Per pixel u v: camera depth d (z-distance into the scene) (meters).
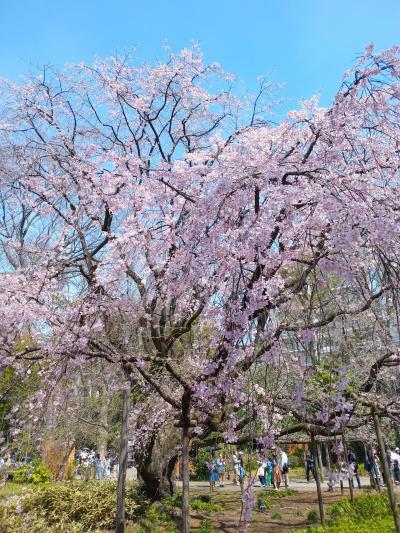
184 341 7.16
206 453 15.69
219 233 4.19
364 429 7.80
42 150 6.82
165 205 5.14
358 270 3.98
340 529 5.95
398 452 12.62
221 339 4.36
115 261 5.07
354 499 8.48
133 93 7.64
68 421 9.46
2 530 6.22
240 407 4.86
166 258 5.18
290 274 4.82
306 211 4.21
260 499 10.26
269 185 4.01
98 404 10.19
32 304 5.38
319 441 7.14
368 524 6.09
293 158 4.52
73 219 6.22
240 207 4.23
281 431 6.08
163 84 7.71
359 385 6.09
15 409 6.08
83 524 7.79
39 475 10.70
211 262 4.25
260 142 4.69
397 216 3.56
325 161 4.15
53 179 6.68
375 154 4.17
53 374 5.48
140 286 5.81
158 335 6.25
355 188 3.75
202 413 5.43
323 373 4.77
